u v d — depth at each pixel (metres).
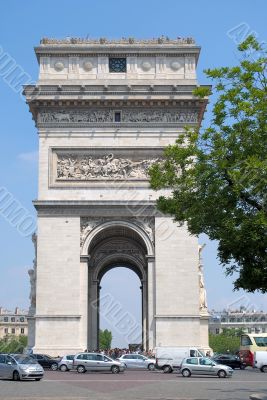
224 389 67.19
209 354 105.69
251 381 81.81
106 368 95.81
